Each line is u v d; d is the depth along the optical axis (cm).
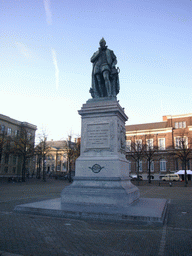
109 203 874
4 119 5481
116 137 1004
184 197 1738
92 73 1226
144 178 5862
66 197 952
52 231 631
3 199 1435
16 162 5841
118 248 510
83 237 584
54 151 7950
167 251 494
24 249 497
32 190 2311
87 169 991
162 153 5650
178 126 6028
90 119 1065
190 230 661
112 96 1119
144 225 704
